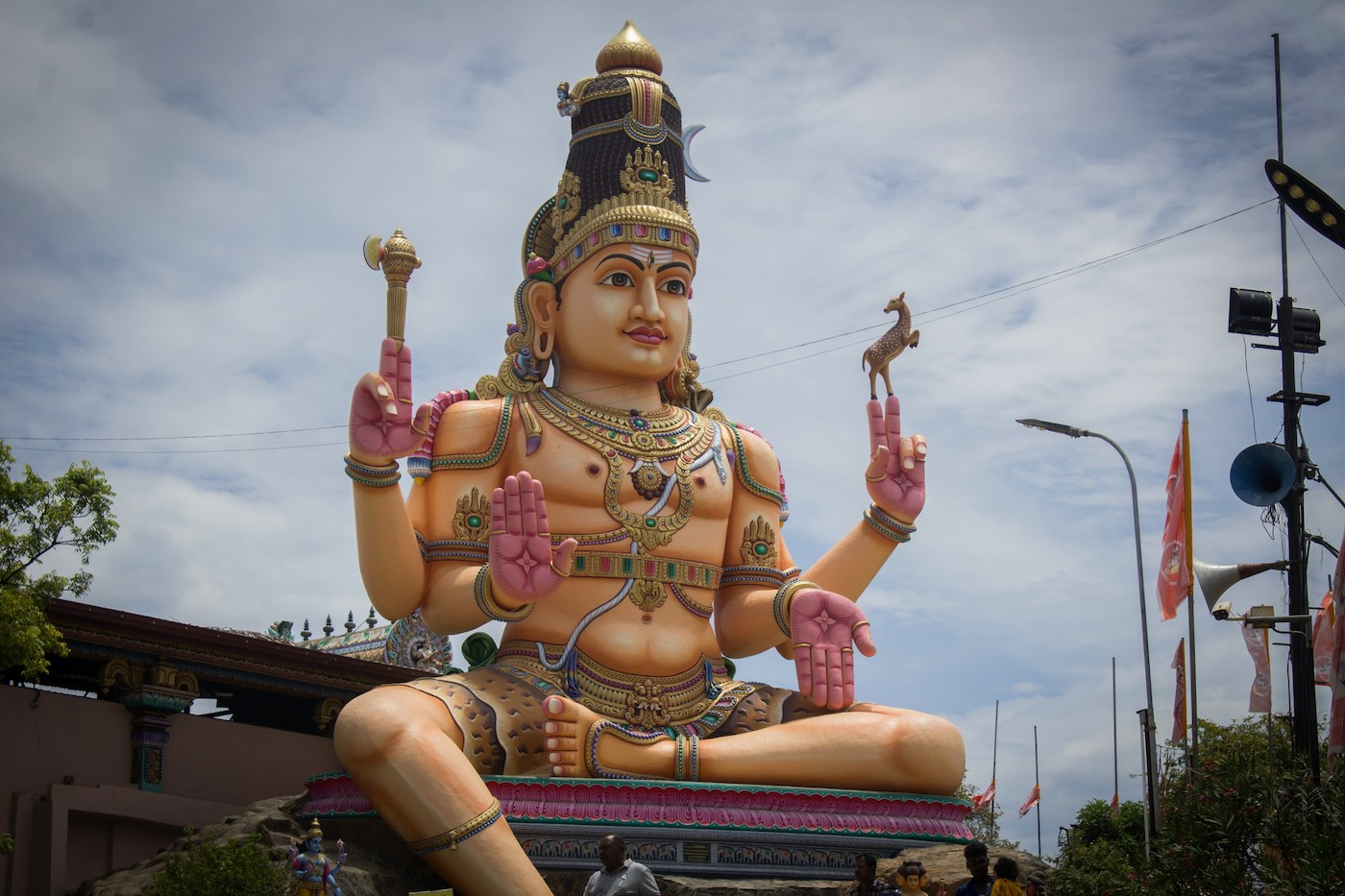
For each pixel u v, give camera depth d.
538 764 18.25
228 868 15.12
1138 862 21.30
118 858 18.98
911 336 20.42
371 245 18.61
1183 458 21.88
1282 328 21.06
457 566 19.23
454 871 16.39
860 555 20.33
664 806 17.59
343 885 15.99
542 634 19.20
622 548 19.47
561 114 21.30
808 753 18.52
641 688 19.03
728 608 20.62
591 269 20.34
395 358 18.39
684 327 20.81
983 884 13.82
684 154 21.48
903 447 20.33
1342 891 15.80
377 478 18.25
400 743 16.69
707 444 20.48
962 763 18.89
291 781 21.03
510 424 19.84
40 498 17.81
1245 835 17.27
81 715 19.12
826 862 18.02
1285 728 23.89
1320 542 20.81
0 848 16.61
